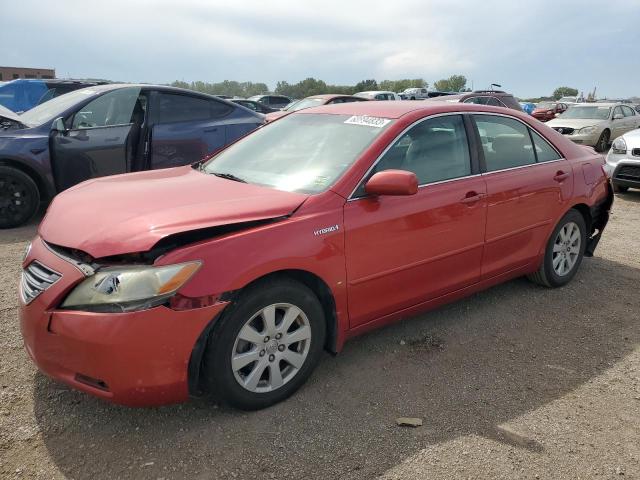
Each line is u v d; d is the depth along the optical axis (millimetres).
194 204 2824
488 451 2562
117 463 2434
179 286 2420
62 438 2586
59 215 2918
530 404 2963
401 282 3312
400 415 2830
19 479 2316
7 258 5195
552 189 4273
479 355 3496
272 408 2863
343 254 2959
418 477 2385
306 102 14180
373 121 3512
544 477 2404
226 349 2605
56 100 6996
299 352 2938
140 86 6934
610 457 2547
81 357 2410
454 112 3762
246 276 2572
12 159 6129
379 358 3424
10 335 3572
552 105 28312
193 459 2471
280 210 2816
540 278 4543
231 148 4090
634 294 4590
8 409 2785
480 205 3688
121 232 2535
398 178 2924
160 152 6941
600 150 16125
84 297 2424
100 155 6496
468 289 3838
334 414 2828
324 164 3268
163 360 2434
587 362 3443
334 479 2371
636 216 7730
